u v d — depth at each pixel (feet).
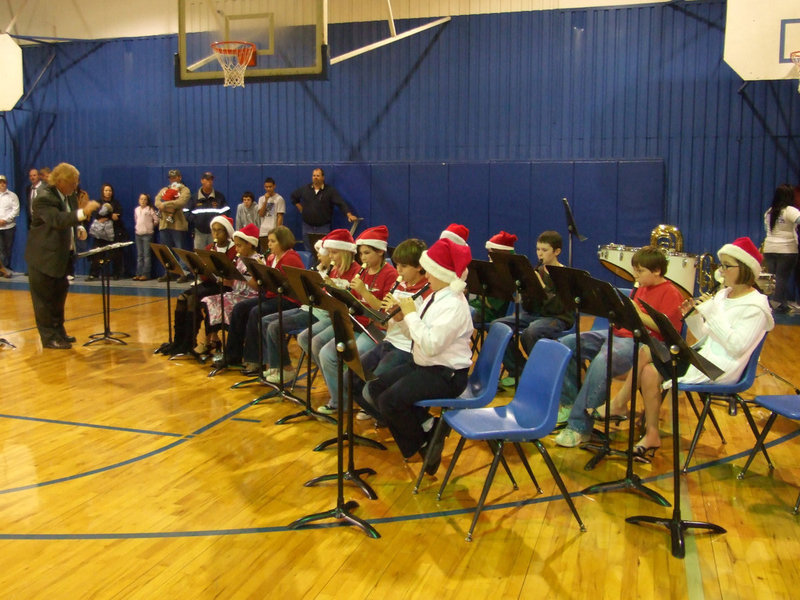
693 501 11.13
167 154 36.99
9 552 9.49
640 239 30.48
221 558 9.35
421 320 11.21
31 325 25.08
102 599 8.39
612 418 14.56
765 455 12.34
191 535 9.98
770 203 29.45
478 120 32.27
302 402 15.71
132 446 13.47
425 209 32.78
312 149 34.71
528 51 31.40
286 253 17.38
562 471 12.34
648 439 12.90
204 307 19.65
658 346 10.03
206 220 33.63
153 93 36.83
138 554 9.45
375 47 29.66
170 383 17.76
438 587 8.65
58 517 10.53
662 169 29.89
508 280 15.06
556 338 15.72
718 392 12.00
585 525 10.30
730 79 29.40
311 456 13.00
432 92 32.71
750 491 11.53
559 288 13.25
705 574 8.97
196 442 13.70
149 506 10.91
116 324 25.20
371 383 12.25
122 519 10.48
